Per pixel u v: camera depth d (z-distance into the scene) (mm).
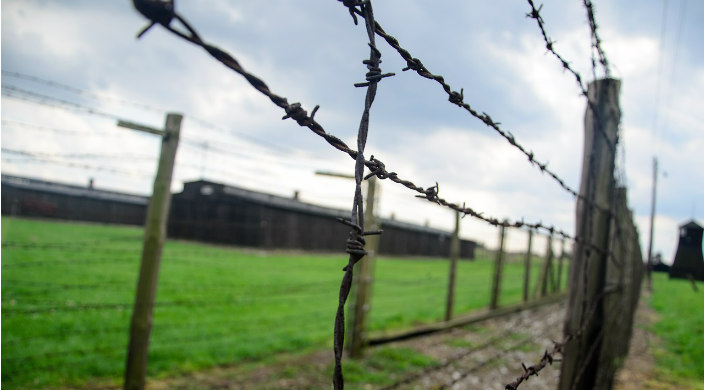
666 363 6684
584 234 2590
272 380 5062
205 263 15406
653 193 20406
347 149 780
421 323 8672
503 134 1504
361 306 6277
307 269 16938
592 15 1676
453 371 5797
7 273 9062
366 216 6285
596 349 3035
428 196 1132
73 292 8297
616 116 2602
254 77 669
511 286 18750
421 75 1059
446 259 40281
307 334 7133
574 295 2623
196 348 5852
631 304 6340
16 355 4793
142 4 501
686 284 22641
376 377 5332
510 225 1622
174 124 3791
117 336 6016
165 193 3768
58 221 26281
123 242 17516
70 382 4426
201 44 595
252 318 7969
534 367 1574
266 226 25219
